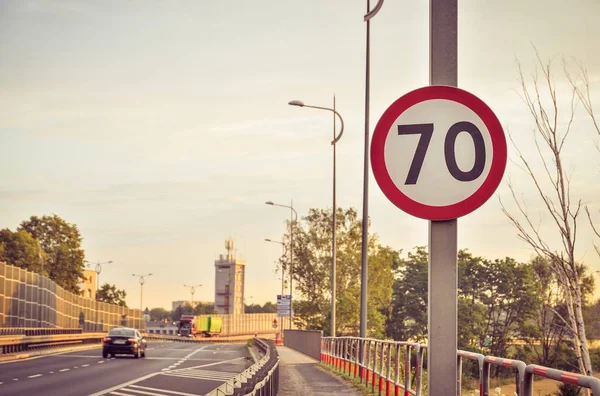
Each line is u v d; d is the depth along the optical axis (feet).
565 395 23.80
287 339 274.77
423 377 59.67
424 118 22.56
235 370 133.28
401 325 309.22
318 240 270.67
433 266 22.21
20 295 224.94
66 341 233.14
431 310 21.98
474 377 34.45
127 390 91.25
